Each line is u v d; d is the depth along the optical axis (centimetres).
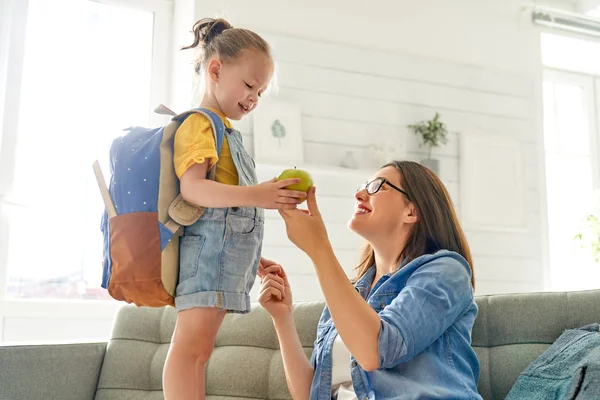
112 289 159
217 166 166
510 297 201
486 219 452
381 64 439
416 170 178
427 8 459
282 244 393
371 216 174
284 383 216
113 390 236
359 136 425
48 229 362
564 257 516
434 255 163
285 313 187
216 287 160
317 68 418
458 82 462
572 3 519
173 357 160
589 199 528
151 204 157
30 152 362
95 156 378
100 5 389
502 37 482
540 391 166
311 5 420
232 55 177
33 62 368
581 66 539
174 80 394
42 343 235
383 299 163
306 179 151
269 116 395
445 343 157
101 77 386
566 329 190
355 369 154
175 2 404
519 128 478
